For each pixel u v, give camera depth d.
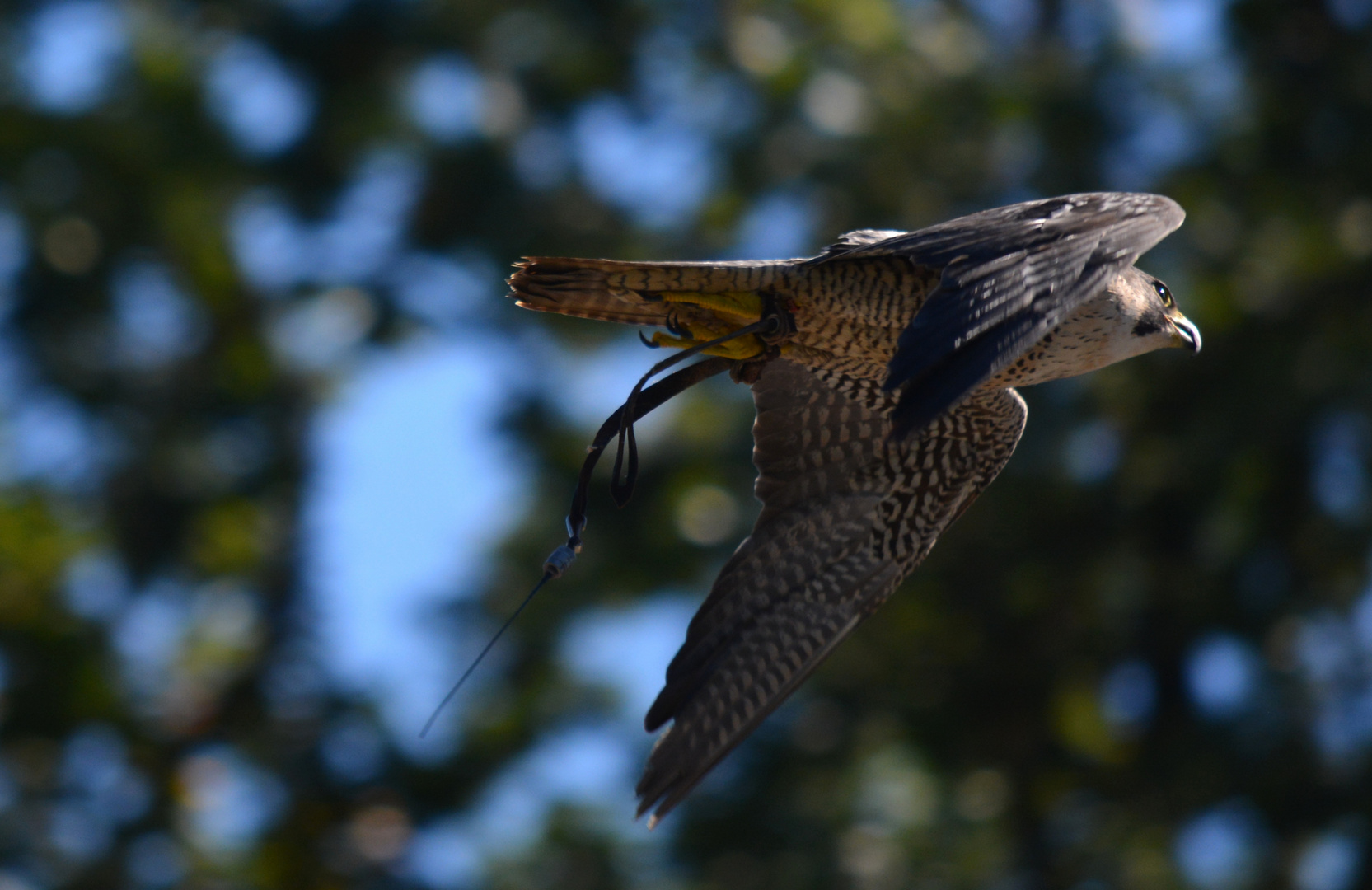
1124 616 13.88
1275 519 13.61
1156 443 13.94
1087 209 5.72
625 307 6.52
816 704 13.68
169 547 14.32
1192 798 13.10
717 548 14.10
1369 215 14.09
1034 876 13.50
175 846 12.71
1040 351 7.16
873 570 7.64
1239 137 14.18
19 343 14.40
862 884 12.38
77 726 12.42
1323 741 13.04
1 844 12.22
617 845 12.88
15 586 12.38
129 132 14.38
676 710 7.26
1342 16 14.52
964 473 7.68
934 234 5.77
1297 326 13.74
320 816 13.34
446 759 13.68
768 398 7.66
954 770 13.66
